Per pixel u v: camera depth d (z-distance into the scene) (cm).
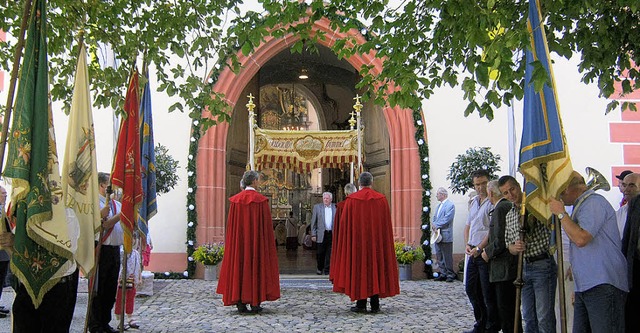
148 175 641
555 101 420
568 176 416
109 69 629
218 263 1193
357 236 816
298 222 2330
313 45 624
